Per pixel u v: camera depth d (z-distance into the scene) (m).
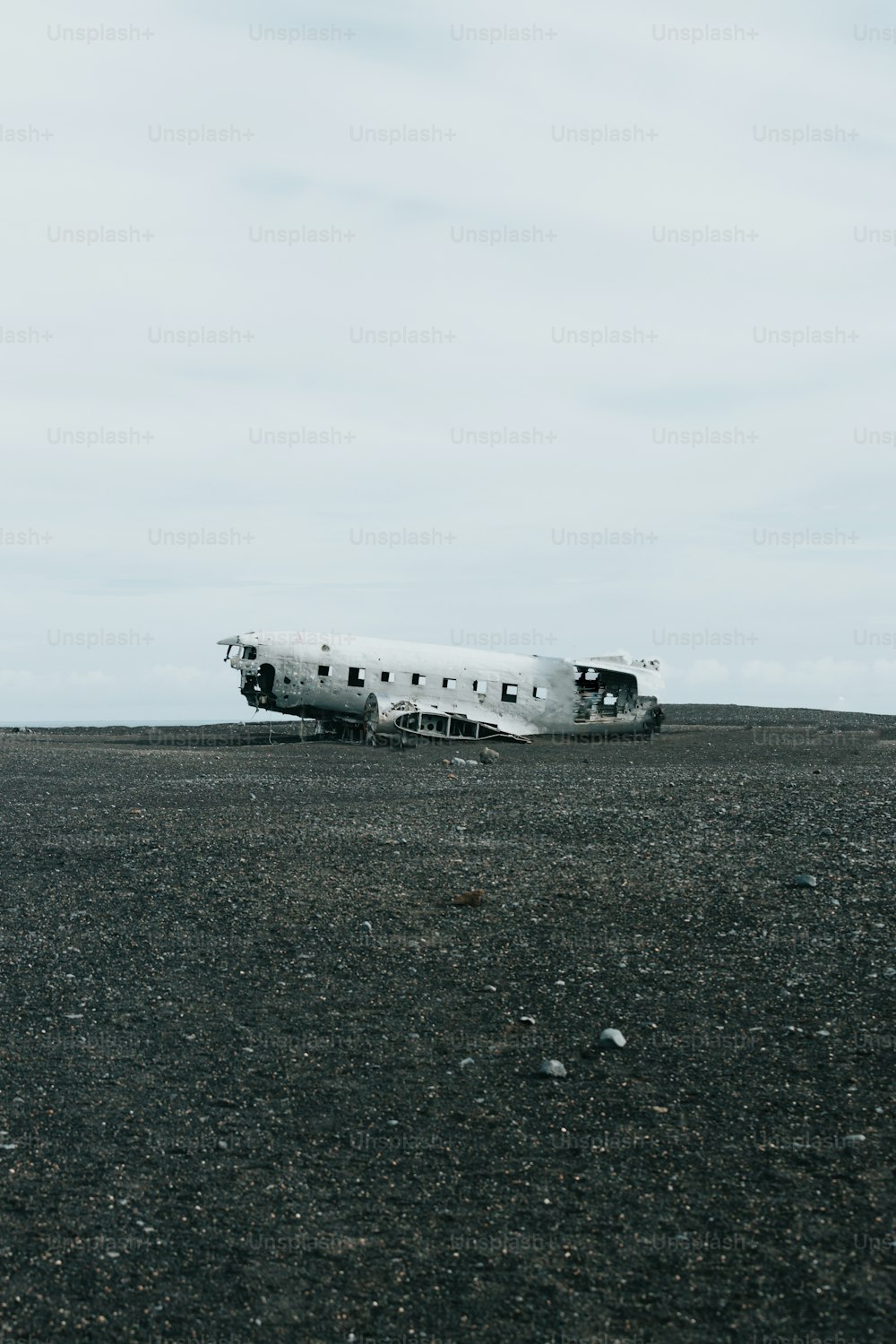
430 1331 6.30
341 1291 6.67
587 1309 6.48
